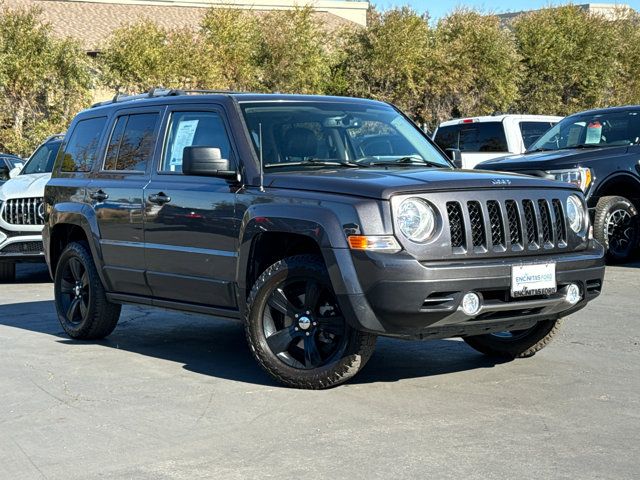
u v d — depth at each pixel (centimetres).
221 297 646
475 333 579
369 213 554
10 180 1269
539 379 621
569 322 833
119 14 4038
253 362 692
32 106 2922
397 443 485
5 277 1264
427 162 687
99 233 749
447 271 547
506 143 1554
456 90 3450
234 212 625
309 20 3456
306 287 588
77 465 466
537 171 1233
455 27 3547
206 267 650
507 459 457
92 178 775
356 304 554
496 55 3481
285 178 607
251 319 604
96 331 781
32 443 504
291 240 619
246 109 665
